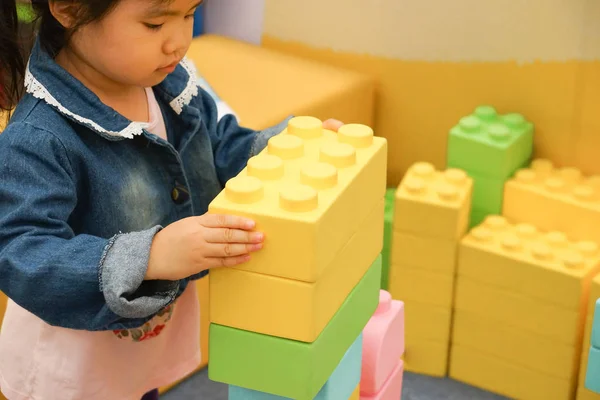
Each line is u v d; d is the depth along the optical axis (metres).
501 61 1.91
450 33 1.95
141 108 1.16
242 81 2.02
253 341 0.93
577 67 1.82
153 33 0.99
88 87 1.09
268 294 0.90
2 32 1.09
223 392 1.82
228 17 2.25
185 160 1.21
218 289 0.91
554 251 1.76
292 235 0.87
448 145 1.88
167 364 1.28
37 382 1.20
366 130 1.04
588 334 1.72
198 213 1.24
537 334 1.78
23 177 0.99
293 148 0.99
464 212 1.81
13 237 0.97
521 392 1.84
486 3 1.88
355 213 0.97
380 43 2.03
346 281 0.98
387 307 1.30
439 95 2.02
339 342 1.00
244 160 1.24
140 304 0.94
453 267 1.82
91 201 1.07
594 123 1.85
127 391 1.23
